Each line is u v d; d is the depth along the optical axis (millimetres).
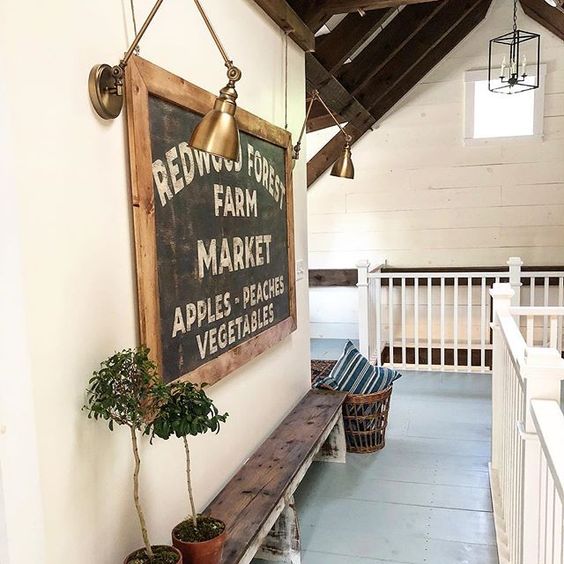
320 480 3242
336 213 6594
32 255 1338
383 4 3357
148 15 1740
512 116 6070
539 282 6035
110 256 1637
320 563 2449
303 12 3445
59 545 1430
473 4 5121
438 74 6109
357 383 3646
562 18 5336
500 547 2436
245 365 2639
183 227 1990
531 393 1646
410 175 6328
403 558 2475
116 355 1520
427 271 6320
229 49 2461
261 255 2729
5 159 1235
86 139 1531
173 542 1729
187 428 1523
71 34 1473
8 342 1241
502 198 6105
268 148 2828
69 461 1465
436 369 5523
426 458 3516
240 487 2314
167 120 1876
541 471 1606
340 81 4855
